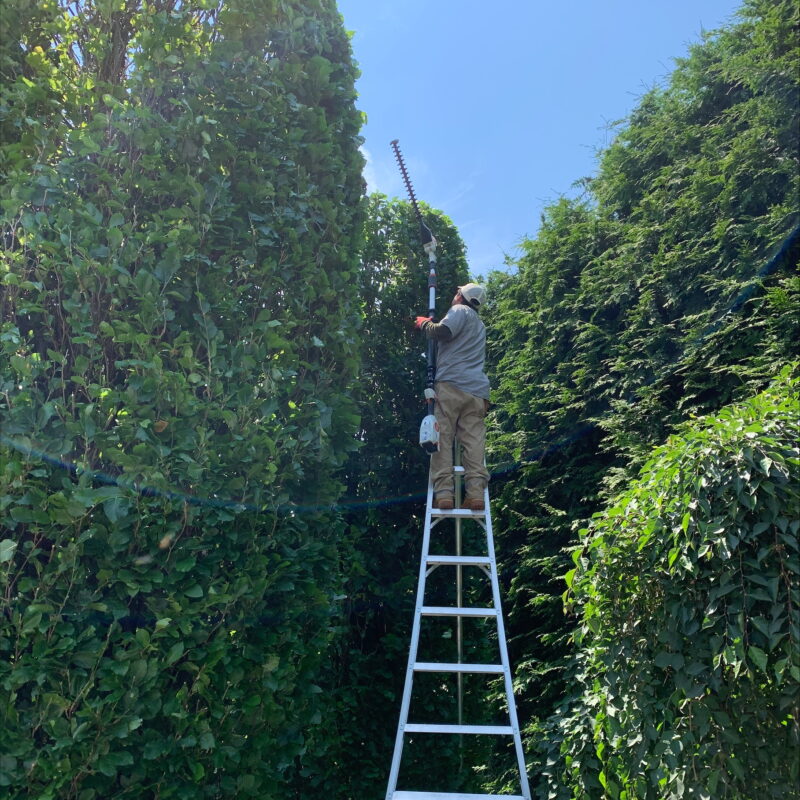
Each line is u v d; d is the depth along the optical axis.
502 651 3.58
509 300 8.95
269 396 2.91
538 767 5.66
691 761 2.84
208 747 2.43
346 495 4.84
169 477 2.57
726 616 2.79
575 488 7.04
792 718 2.74
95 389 2.60
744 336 6.29
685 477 2.96
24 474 2.36
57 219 2.65
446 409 4.32
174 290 2.86
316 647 3.09
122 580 2.43
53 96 3.00
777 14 7.01
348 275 3.51
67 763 2.19
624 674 3.13
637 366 7.02
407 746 4.46
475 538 5.07
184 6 3.26
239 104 3.16
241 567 2.76
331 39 3.74
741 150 6.88
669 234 7.29
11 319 2.66
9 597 2.30
